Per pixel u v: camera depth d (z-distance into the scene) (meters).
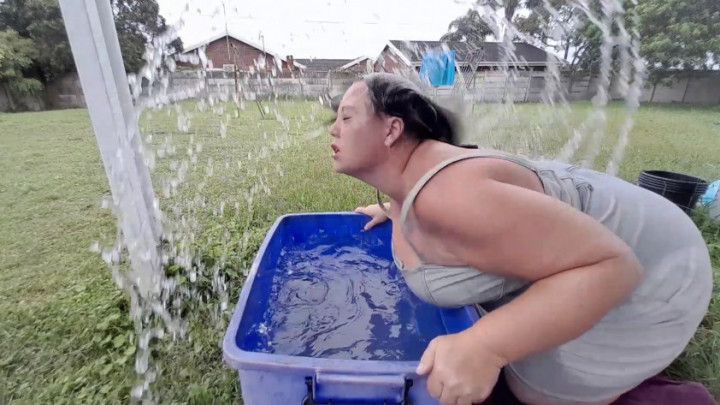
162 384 1.19
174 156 4.06
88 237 2.27
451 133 0.84
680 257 0.81
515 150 4.14
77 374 1.23
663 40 11.72
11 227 2.41
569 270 0.61
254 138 5.11
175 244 1.90
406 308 1.32
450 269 0.80
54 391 1.17
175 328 1.42
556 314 0.60
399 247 0.91
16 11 11.45
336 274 1.51
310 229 1.67
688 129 6.43
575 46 10.40
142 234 1.54
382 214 1.61
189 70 7.63
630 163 3.80
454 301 0.84
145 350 1.31
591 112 7.97
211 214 2.47
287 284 1.45
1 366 1.28
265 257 1.35
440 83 4.83
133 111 1.59
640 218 0.81
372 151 0.76
